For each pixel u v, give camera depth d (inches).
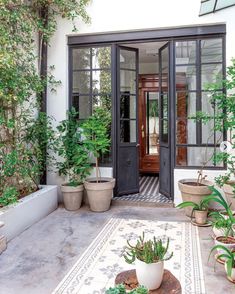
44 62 185.6
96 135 171.0
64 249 120.5
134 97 196.5
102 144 169.2
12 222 131.9
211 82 170.1
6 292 90.4
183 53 174.1
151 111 271.1
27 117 171.0
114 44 182.5
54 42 186.5
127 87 193.3
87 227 145.4
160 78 191.8
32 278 98.3
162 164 194.1
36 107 177.0
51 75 187.5
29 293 89.7
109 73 185.5
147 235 133.8
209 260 109.3
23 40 160.6
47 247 122.6
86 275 99.6
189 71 174.1
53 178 189.6
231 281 94.1
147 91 269.9
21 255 115.6
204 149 172.7
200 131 173.0
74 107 191.3
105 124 177.0
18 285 94.2
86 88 189.8
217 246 100.6
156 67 265.9
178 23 168.6
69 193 171.6
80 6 177.3
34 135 170.9
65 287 92.6
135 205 179.9
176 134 177.5
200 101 173.0
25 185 161.9
